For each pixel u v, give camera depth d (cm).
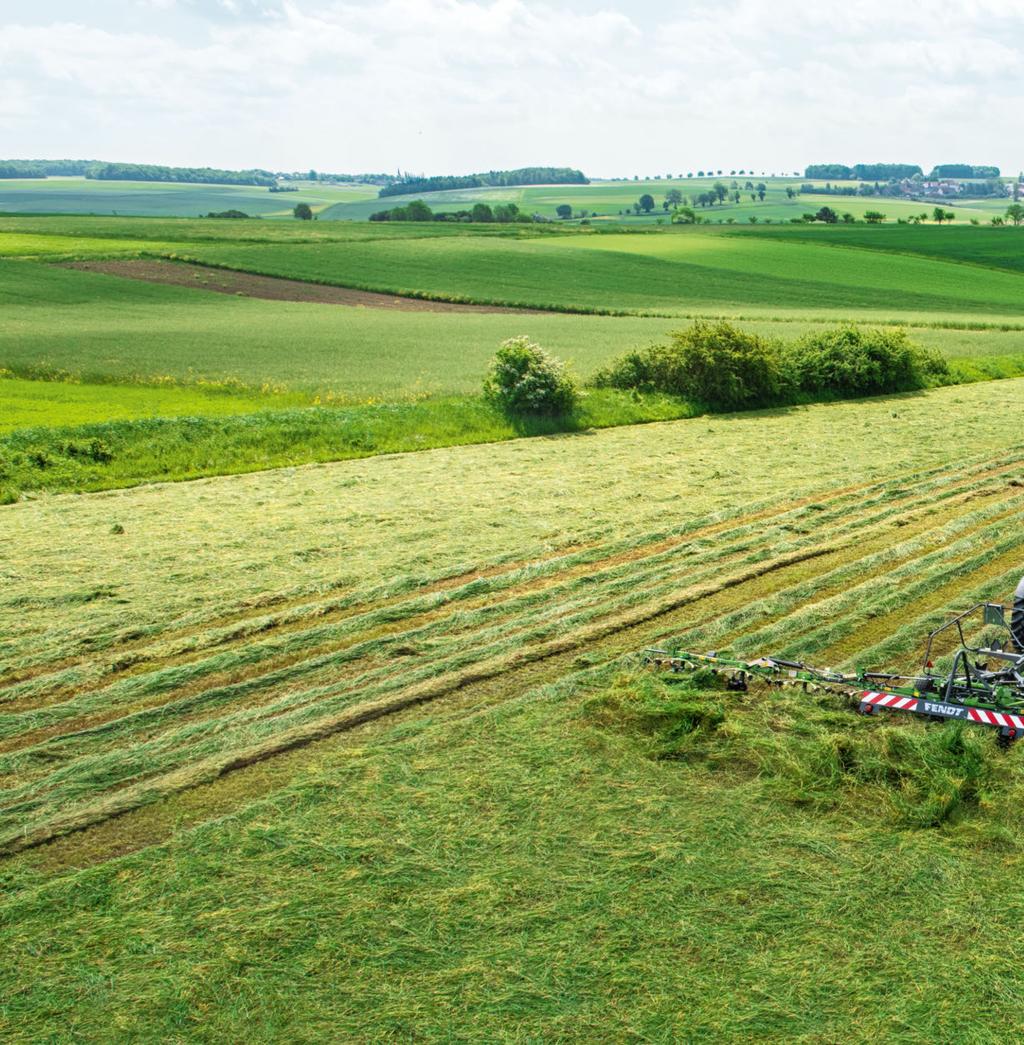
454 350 4366
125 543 1441
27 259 7831
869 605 1138
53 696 932
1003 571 1297
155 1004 519
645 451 2238
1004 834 667
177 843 666
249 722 860
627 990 526
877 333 3550
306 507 1669
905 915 588
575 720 856
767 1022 503
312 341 4641
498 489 1808
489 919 583
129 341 4522
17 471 1842
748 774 764
